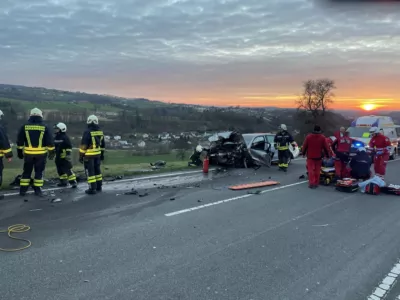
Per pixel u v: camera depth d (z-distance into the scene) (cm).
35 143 753
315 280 392
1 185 831
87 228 549
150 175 1101
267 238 525
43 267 404
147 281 376
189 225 579
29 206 671
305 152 986
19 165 1141
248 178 1095
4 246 467
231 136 1369
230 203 747
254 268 417
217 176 1116
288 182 1046
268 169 1318
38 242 484
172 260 433
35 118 771
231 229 564
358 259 454
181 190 873
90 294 346
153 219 608
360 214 687
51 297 339
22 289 353
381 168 1054
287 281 387
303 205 749
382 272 417
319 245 502
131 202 729
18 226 551
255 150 1323
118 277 384
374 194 880
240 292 359
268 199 799
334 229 582
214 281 381
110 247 471
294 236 538
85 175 998
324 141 958
